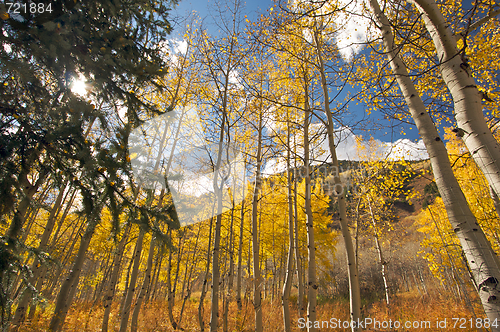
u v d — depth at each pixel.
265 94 6.42
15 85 2.50
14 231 2.31
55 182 2.89
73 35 2.48
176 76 6.66
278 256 15.17
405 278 21.28
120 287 13.34
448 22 2.72
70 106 2.36
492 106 4.89
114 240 2.98
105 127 2.72
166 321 9.27
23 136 2.30
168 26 3.56
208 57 5.67
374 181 9.29
